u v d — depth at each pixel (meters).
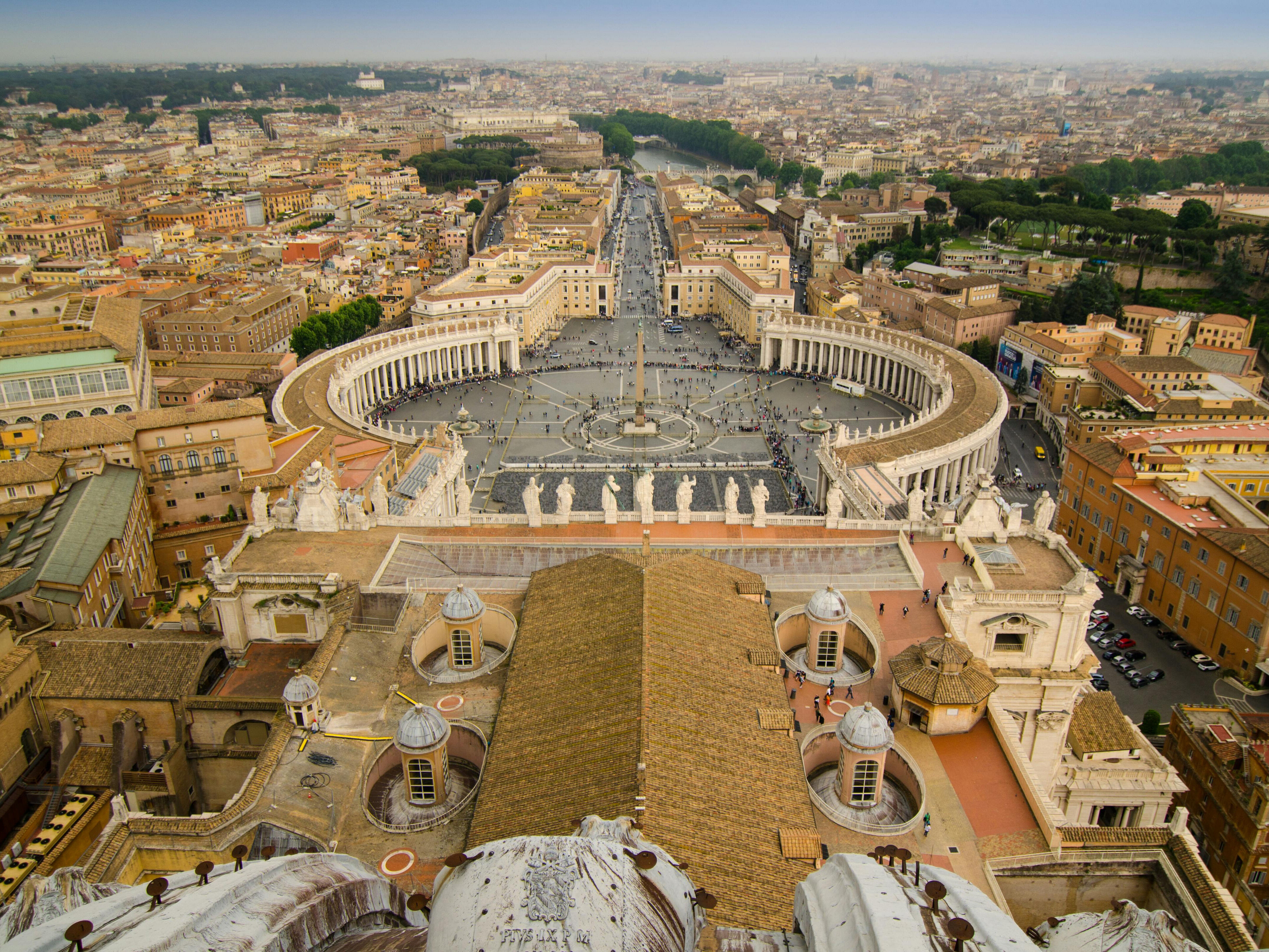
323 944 23.89
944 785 70.62
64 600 107.25
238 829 64.44
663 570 84.50
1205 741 101.56
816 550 102.31
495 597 93.00
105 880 60.06
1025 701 87.94
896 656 81.81
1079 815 88.12
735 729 66.88
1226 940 59.81
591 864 22.61
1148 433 170.12
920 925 21.02
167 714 91.31
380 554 101.50
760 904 51.25
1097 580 155.00
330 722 75.75
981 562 91.62
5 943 21.33
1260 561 122.88
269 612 95.44
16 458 171.00
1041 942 30.91
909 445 172.88
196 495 146.38
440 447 156.38
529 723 68.25
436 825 65.38
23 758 90.56
